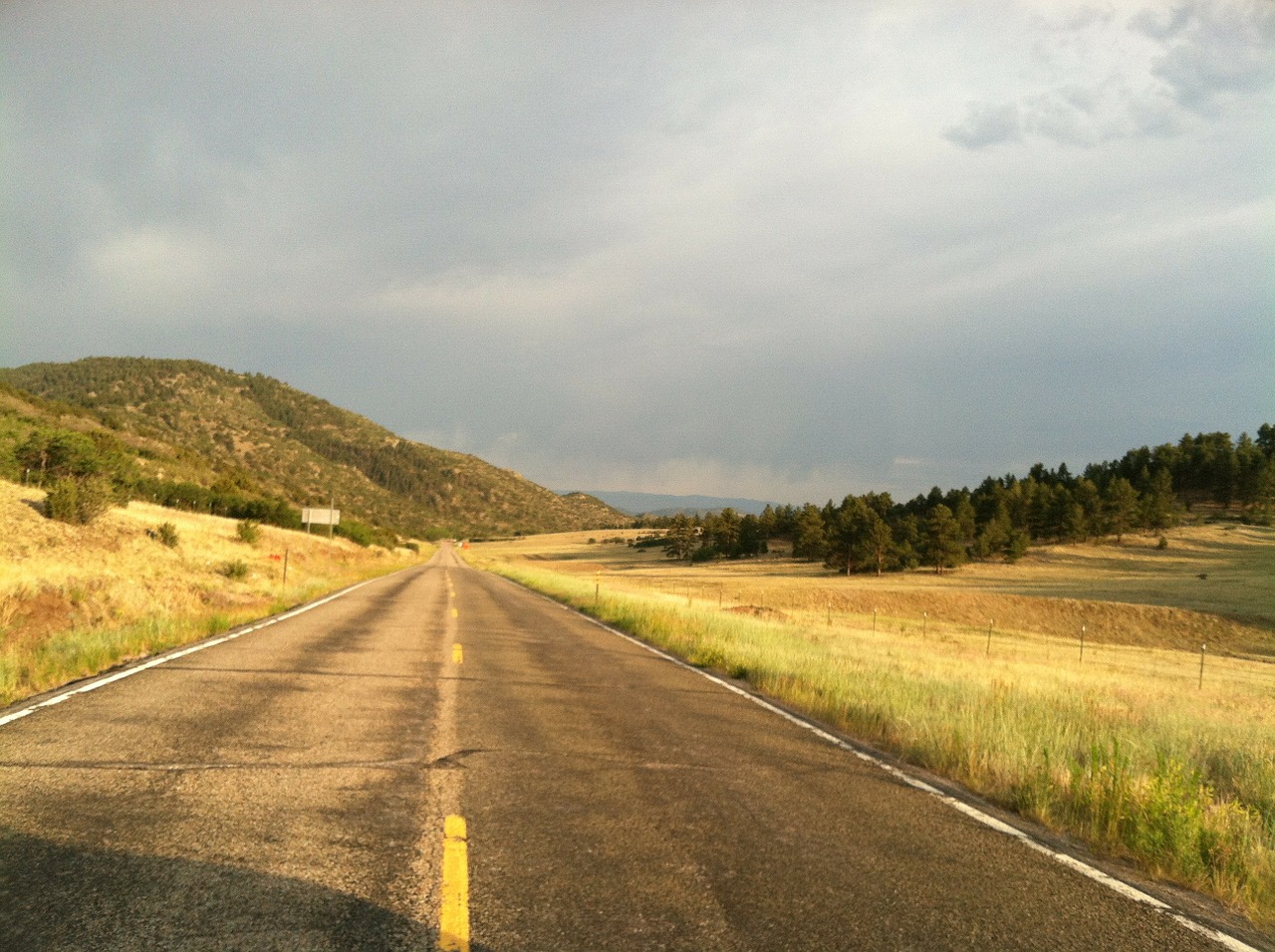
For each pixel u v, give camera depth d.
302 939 3.06
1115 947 3.46
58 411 91.06
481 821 4.63
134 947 2.94
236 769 5.43
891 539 107.00
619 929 3.30
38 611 12.54
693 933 3.30
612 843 4.36
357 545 80.50
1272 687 29.61
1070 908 3.88
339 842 4.15
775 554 139.38
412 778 5.46
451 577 48.78
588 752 6.48
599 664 12.08
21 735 6.05
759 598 67.44
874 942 3.34
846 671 11.94
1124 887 4.23
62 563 17.17
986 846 4.74
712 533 148.38
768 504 174.75
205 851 3.92
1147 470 167.12
